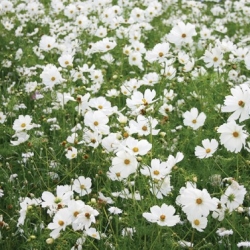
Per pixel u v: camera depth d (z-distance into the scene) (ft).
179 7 15.26
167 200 5.79
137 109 6.12
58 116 7.89
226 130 5.35
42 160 6.75
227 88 8.02
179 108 8.00
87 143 6.51
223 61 8.10
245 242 5.08
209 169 6.34
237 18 13.80
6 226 5.76
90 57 10.21
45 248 5.44
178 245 5.21
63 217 5.02
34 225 5.72
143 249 5.27
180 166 6.57
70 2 13.93
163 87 8.49
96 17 13.14
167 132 7.09
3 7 13.03
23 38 11.43
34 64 9.95
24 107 8.11
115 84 9.08
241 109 5.53
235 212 5.49
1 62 10.15
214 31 12.66
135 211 5.44
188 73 8.21
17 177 6.70
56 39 11.02
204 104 7.74
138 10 11.07
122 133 5.98
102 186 6.33
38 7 14.34
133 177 5.90
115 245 5.29
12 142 6.70
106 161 6.32
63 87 8.25
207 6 15.75
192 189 4.86
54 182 6.48
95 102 6.79
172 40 7.82
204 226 5.00
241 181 6.17
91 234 5.07
